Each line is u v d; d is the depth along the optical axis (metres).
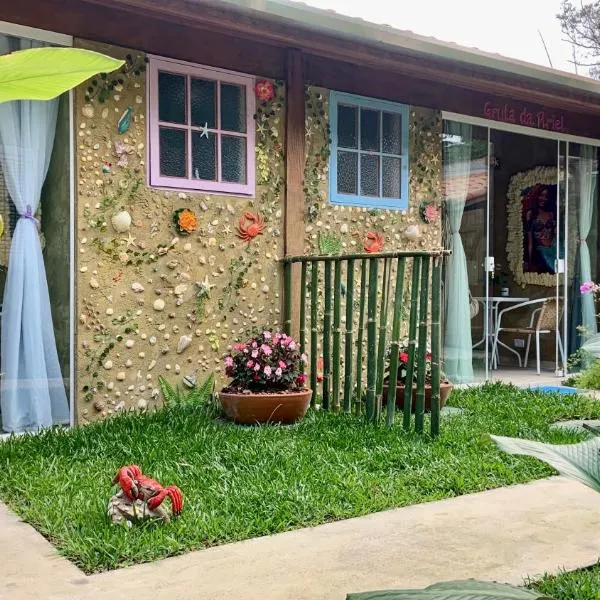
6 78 0.70
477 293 6.80
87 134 4.59
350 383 4.97
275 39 5.02
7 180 4.38
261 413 4.61
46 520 2.85
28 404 4.44
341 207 5.79
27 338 4.44
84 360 4.60
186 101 5.00
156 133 4.85
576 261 7.70
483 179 6.78
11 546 2.67
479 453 4.02
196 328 5.05
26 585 2.32
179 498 2.90
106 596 2.24
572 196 7.61
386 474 3.59
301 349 5.33
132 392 4.79
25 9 4.30
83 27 4.52
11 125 4.39
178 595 2.25
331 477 3.47
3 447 3.89
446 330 6.57
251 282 5.31
